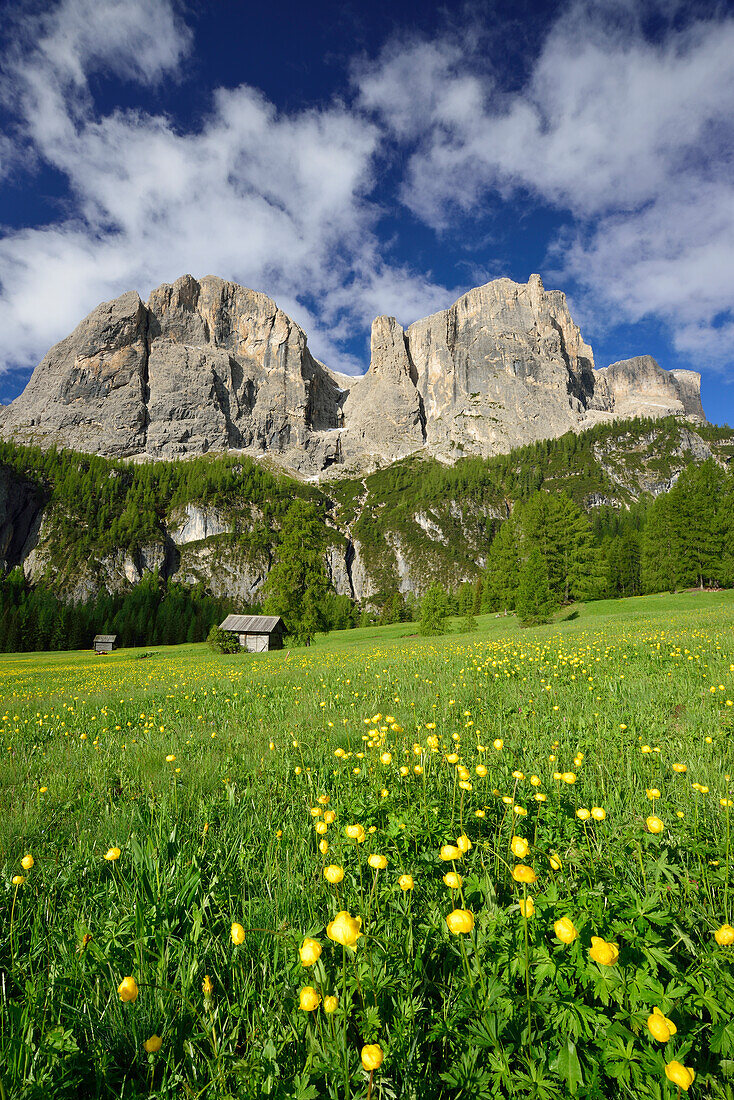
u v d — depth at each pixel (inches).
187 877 118.4
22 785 229.6
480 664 517.3
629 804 153.1
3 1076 70.1
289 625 1893.5
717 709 253.4
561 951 78.6
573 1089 61.0
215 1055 72.6
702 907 96.2
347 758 200.5
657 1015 61.2
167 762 237.9
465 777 139.6
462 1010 74.0
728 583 2301.9
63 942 101.4
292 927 100.0
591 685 346.3
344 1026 70.4
